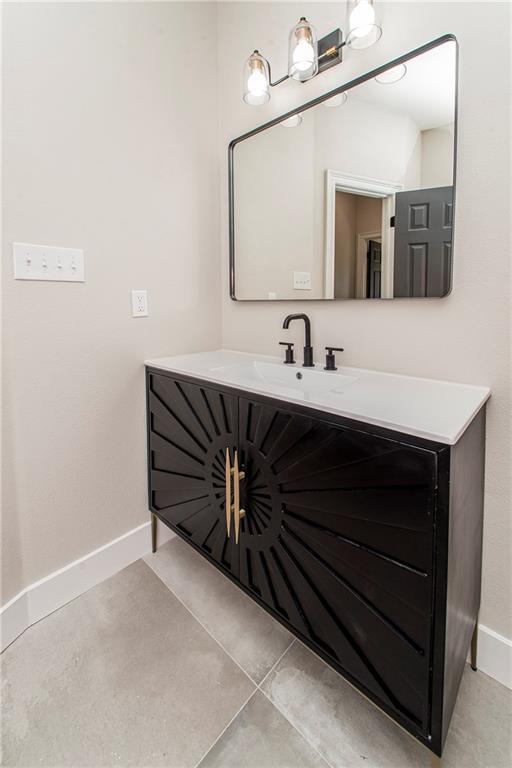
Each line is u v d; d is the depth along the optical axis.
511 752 0.93
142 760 0.92
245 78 1.39
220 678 1.12
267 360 1.61
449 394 1.04
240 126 1.69
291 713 1.03
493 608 1.12
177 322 1.71
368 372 1.33
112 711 1.03
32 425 1.28
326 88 1.36
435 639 0.78
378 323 1.31
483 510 1.10
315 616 1.02
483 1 0.99
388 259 1.25
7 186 1.15
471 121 1.04
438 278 1.14
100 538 1.51
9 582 1.24
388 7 1.16
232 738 0.97
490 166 1.02
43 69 1.20
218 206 1.83
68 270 1.32
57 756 0.93
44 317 1.28
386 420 0.82
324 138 1.38
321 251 1.44
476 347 1.09
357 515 0.89
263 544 1.16
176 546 1.75
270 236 1.62
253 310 1.75
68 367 1.36
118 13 1.38
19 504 1.26
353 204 1.32
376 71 1.21
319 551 0.99
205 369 1.41
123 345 1.52
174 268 1.67
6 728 0.99
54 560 1.37
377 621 0.87
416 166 1.15
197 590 1.47
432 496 0.76
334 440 0.92
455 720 1.01
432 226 1.14
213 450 1.31
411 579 0.81
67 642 1.24
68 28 1.25
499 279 1.04
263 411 1.10
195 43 1.65
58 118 1.25
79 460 1.42
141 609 1.38
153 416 1.58
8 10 1.11
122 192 1.46
